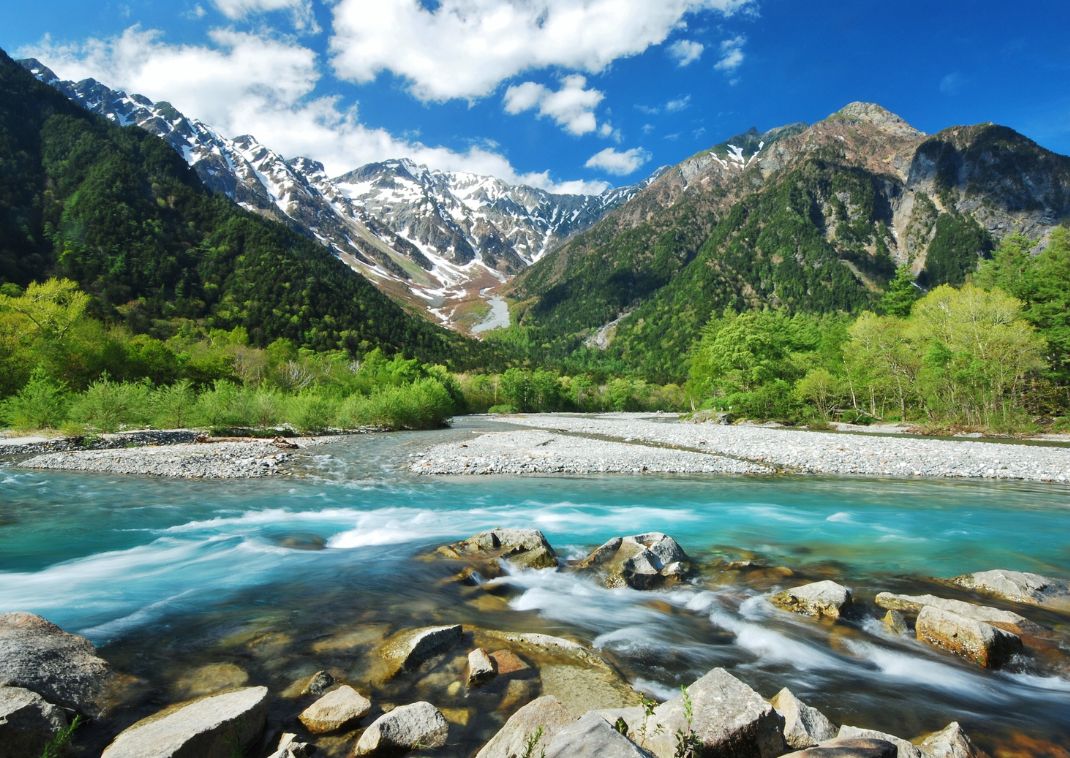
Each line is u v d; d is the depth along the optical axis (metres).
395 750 4.60
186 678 5.75
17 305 45.78
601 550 10.59
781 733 4.65
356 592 8.63
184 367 54.28
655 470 24.05
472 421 72.81
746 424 58.62
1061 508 16.91
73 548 11.25
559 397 134.00
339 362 88.31
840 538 13.21
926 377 52.69
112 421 32.12
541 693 5.65
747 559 11.37
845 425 55.53
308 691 5.54
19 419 31.19
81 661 5.59
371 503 16.70
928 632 7.48
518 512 15.76
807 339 74.56
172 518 14.10
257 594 8.49
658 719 4.67
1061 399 48.84
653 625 7.95
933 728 5.41
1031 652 7.07
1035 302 53.38
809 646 7.30
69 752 4.39
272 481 20.16
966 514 16.00
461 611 8.06
